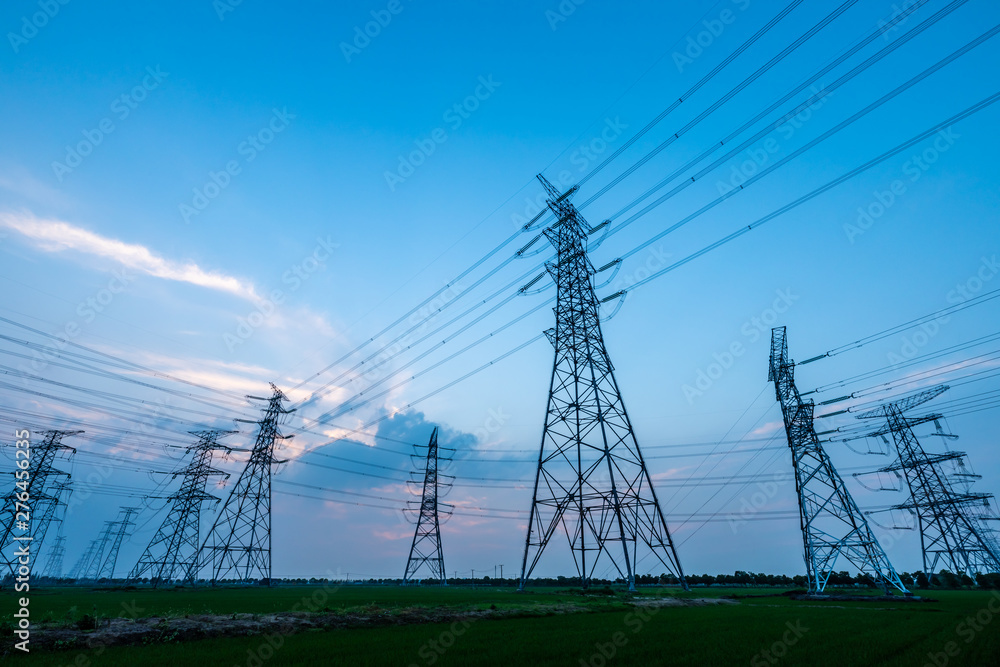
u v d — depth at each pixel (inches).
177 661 627.5
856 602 1737.2
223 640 813.2
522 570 2073.1
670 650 729.0
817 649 730.8
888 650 719.7
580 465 1908.2
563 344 2105.1
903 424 2940.5
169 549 3065.9
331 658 653.3
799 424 2092.8
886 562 1818.4
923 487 2878.9
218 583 3730.3
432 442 4397.1
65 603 1464.1
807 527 1982.0
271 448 3388.3
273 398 3491.6
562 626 1021.2
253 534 3179.1
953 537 2783.0
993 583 2669.8
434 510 4168.3
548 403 2058.3
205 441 3410.4
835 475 1973.4
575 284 2137.1
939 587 2864.2
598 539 1841.8
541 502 1990.7
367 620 1045.8
